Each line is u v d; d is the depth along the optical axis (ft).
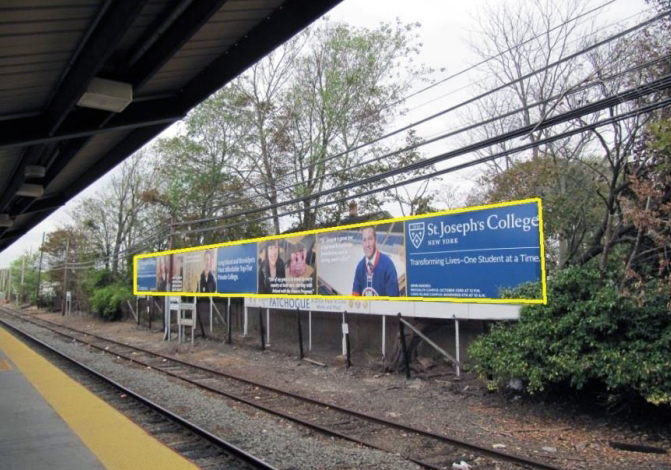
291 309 63.00
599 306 28.45
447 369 43.88
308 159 93.35
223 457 23.99
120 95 21.45
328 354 56.34
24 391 36.70
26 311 216.13
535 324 30.86
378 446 25.76
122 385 42.83
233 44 21.86
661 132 27.81
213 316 86.74
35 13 16.08
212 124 96.17
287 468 22.49
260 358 58.59
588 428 28.35
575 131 25.66
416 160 82.17
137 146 33.68
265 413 33.58
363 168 88.33
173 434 28.09
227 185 99.55
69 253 190.29
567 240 46.24
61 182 44.37
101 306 129.59
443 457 24.21
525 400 33.63
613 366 26.84
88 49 18.70
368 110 88.89
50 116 24.31
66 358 59.06
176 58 21.80
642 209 28.86
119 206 164.76
